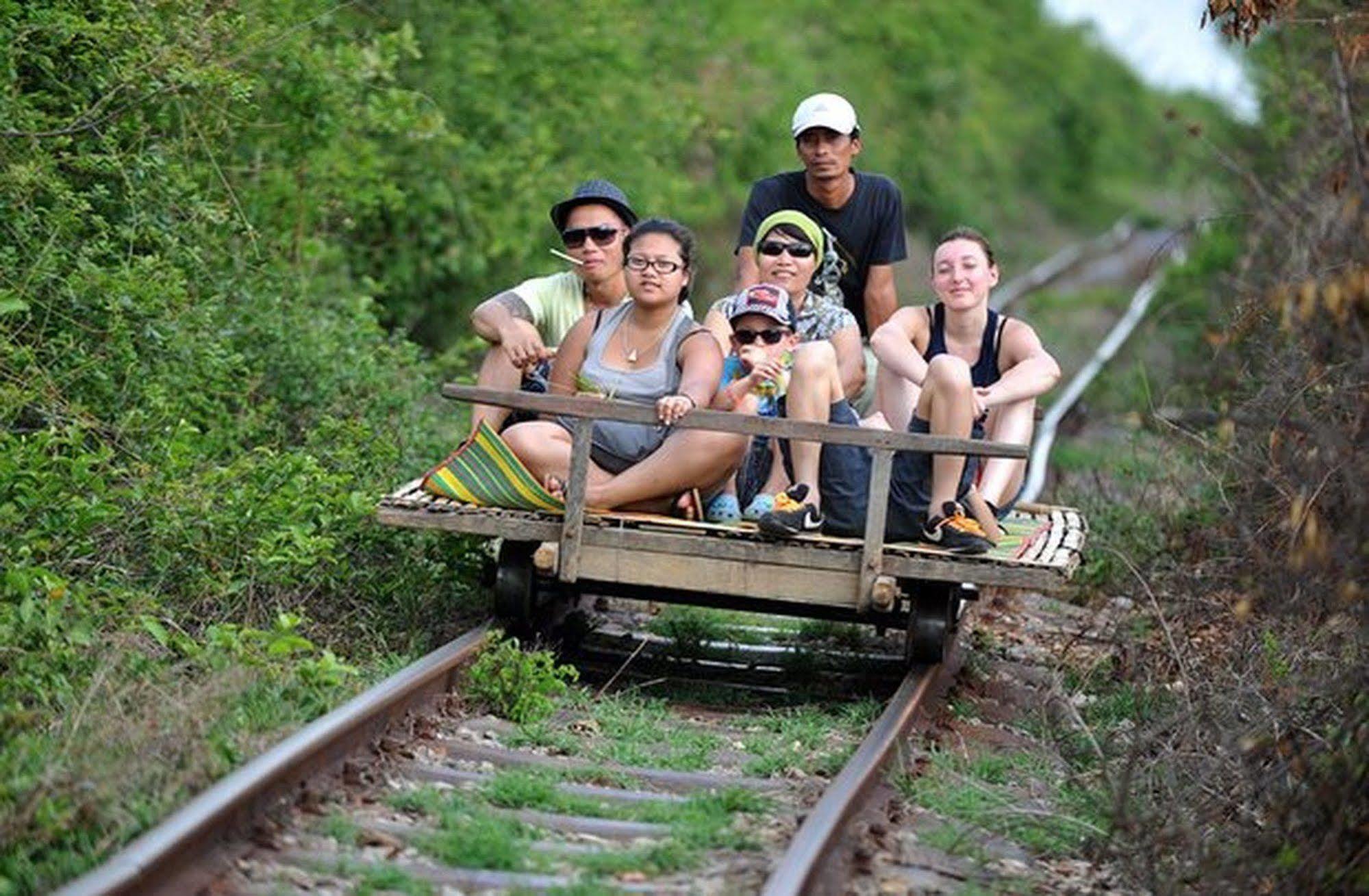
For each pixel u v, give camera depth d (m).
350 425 37.78
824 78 94.19
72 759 21.97
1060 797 26.19
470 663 28.91
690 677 32.69
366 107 47.62
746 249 37.22
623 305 32.44
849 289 37.31
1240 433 39.25
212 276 41.12
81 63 37.19
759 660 34.00
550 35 59.09
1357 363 25.34
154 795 21.22
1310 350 27.73
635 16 65.44
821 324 34.12
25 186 34.78
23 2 36.94
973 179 129.38
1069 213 158.75
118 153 37.34
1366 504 24.11
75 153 37.41
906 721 27.61
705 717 29.92
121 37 37.09
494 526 30.56
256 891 19.62
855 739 28.30
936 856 23.00
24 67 37.22
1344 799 22.48
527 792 23.67
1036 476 49.25
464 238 57.16
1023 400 33.50
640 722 28.44
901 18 110.12
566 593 34.00
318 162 46.75
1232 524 34.38
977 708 31.38
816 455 30.77
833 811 22.25
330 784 23.06
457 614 33.09
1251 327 35.69
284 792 22.14
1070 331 98.88
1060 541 32.66
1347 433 25.83
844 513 30.91
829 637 36.41
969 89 123.06
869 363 36.66
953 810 24.97
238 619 30.53
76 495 30.66
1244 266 48.03
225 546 31.47
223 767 22.14
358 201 49.59
